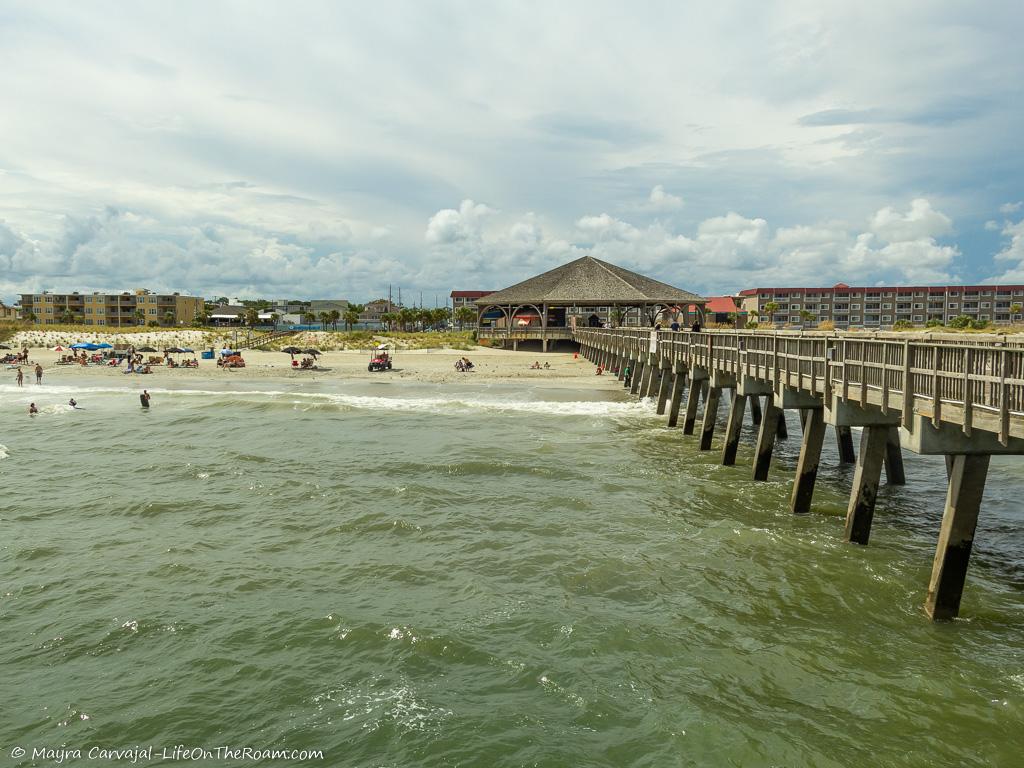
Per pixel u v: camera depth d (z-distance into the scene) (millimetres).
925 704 10664
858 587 14844
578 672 12008
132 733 10734
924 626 13078
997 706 10531
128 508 21859
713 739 10062
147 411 42250
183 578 16422
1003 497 22031
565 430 34750
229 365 67375
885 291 129875
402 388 52812
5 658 12922
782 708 10758
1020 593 14508
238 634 13672
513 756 9906
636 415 39719
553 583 15750
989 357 11203
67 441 32750
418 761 9883
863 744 9812
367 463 27547
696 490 22844
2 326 103062
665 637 13039
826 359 16688
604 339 61656
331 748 10242
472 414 40281
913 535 18125
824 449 30312
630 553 17344
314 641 13352
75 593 15641
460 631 13523
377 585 15914
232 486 24344
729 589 14984
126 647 13266
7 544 18688
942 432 12461
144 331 106750
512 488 23719
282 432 34844
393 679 12016
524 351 86688
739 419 25844
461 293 180125
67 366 70312
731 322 122188
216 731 10750
